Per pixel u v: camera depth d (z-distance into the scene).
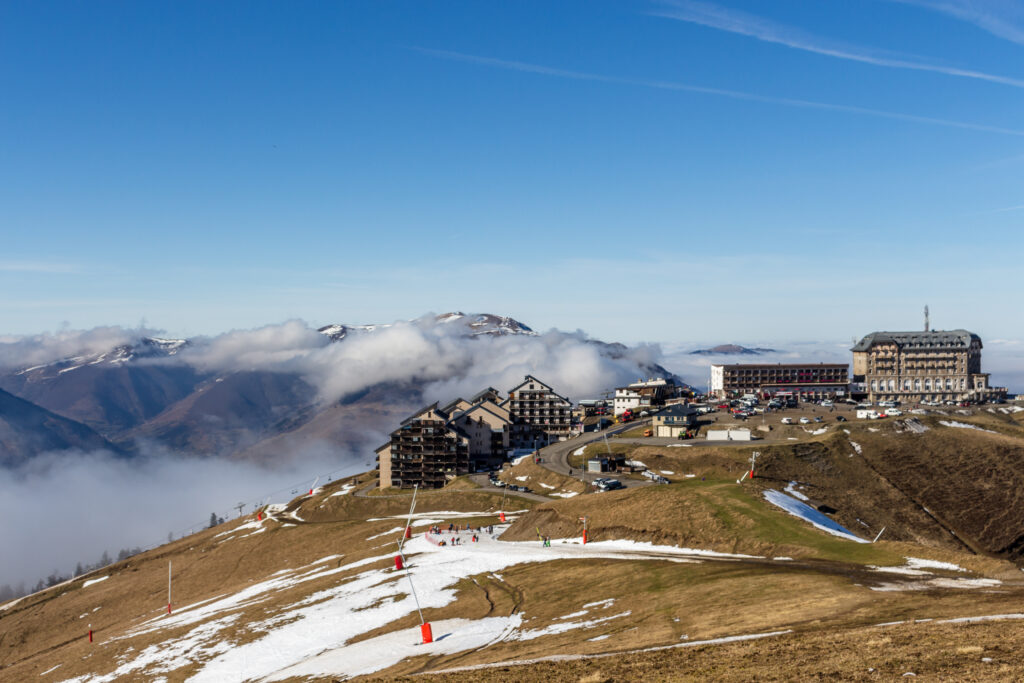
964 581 67.25
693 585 76.50
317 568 146.38
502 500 195.75
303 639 93.69
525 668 51.97
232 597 140.38
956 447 190.75
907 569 76.75
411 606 98.12
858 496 161.12
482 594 96.88
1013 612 48.28
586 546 115.94
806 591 65.69
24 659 154.75
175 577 191.50
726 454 197.00
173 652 101.31
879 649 41.25
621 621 69.50
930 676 34.75
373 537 172.88
